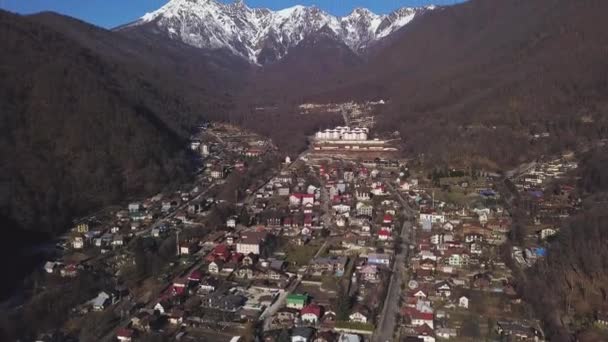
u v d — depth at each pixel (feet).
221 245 549.95
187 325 391.86
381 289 444.96
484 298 427.33
